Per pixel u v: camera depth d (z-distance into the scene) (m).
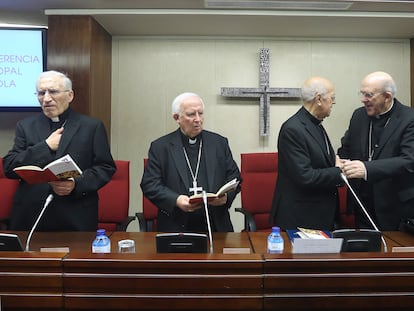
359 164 2.04
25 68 3.38
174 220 2.11
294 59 3.83
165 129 3.83
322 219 2.15
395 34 3.73
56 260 1.42
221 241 1.89
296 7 3.08
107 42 3.66
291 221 2.16
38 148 2.00
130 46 3.81
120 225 2.58
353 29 3.56
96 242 1.62
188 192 2.10
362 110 2.42
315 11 3.18
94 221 2.18
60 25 3.20
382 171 2.03
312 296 1.42
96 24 3.35
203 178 2.15
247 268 1.41
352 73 3.86
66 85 2.12
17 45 3.35
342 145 2.57
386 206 2.20
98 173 2.13
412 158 2.06
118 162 2.74
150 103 3.82
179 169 2.12
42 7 3.13
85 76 3.22
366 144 2.31
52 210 2.09
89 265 1.41
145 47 3.81
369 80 2.16
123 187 2.71
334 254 1.47
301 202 2.16
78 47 3.20
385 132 2.20
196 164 2.18
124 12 3.17
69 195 2.09
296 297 1.42
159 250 1.54
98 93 3.42
